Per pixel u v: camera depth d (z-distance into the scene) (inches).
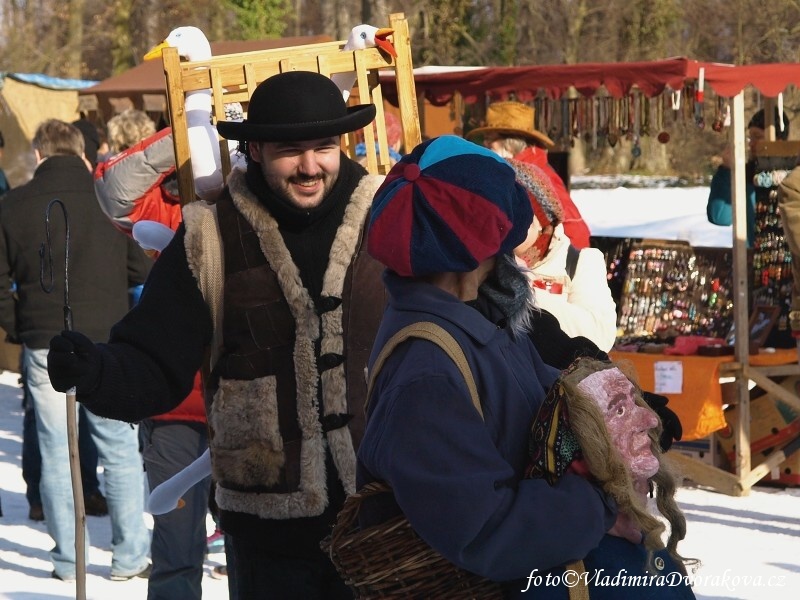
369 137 142.7
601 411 82.6
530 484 80.2
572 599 81.4
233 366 120.3
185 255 121.0
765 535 243.8
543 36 1665.8
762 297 300.5
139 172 172.9
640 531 84.4
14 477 308.5
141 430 182.5
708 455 290.0
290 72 121.0
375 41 137.6
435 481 76.2
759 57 1531.7
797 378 284.5
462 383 79.7
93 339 220.5
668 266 314.8
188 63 134.8
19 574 223.9
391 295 85.4
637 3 1615.4
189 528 174.6
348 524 85.0
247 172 124.0
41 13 1502.2
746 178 308.5
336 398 117.8
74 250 219.1
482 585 82.0
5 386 448.1
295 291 118.6
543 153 279.0
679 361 275.4
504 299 87.2
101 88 455.5
